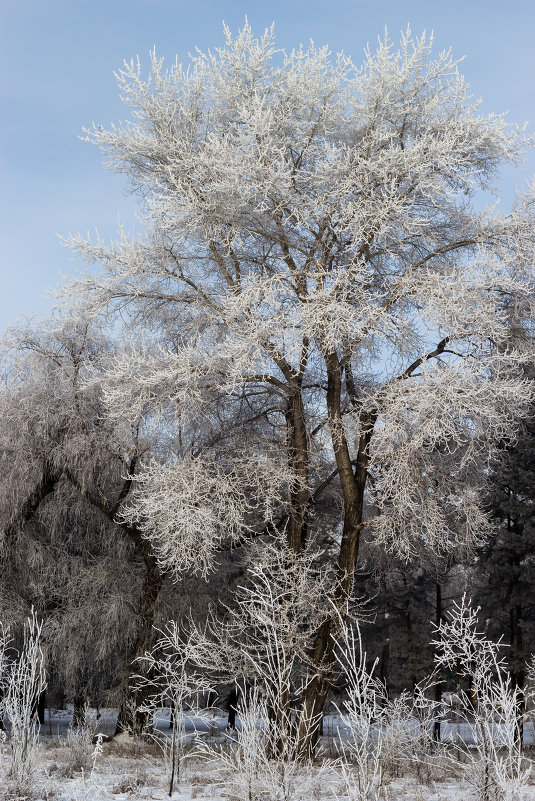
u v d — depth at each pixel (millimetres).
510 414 16031
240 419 19047
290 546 16047
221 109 16344
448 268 15742
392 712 8625
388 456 14523
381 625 27516
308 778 6512
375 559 20672
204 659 13648
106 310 17500
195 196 15000
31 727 7750
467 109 15359
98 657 18562
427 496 15391
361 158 15031
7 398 17828
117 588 19453
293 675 14562
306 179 15156
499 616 23125
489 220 15719
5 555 18656
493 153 15703
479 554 22391
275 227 15961
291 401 17234
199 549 15664
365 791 5613
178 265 16750
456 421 14266
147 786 9188
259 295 14570
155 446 18859
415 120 15719
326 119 15695
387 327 14562
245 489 16531
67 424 18188
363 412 15883
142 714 17344
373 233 14852
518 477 21625
